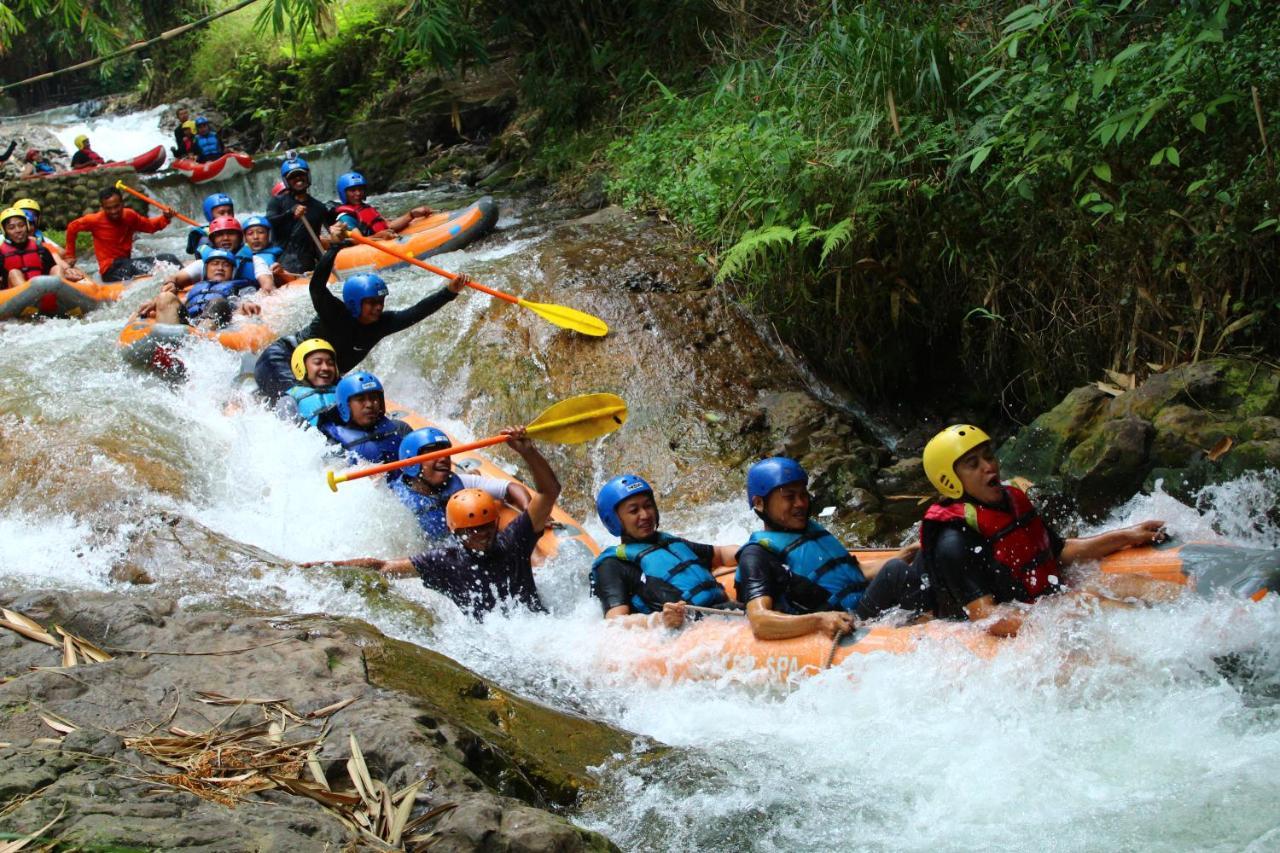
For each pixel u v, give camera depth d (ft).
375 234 35.12
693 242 28.73
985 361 24.52
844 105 25.55
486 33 48.26
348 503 19.44
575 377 25.09
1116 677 12.26
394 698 10.76
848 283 24.57
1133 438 19.01
